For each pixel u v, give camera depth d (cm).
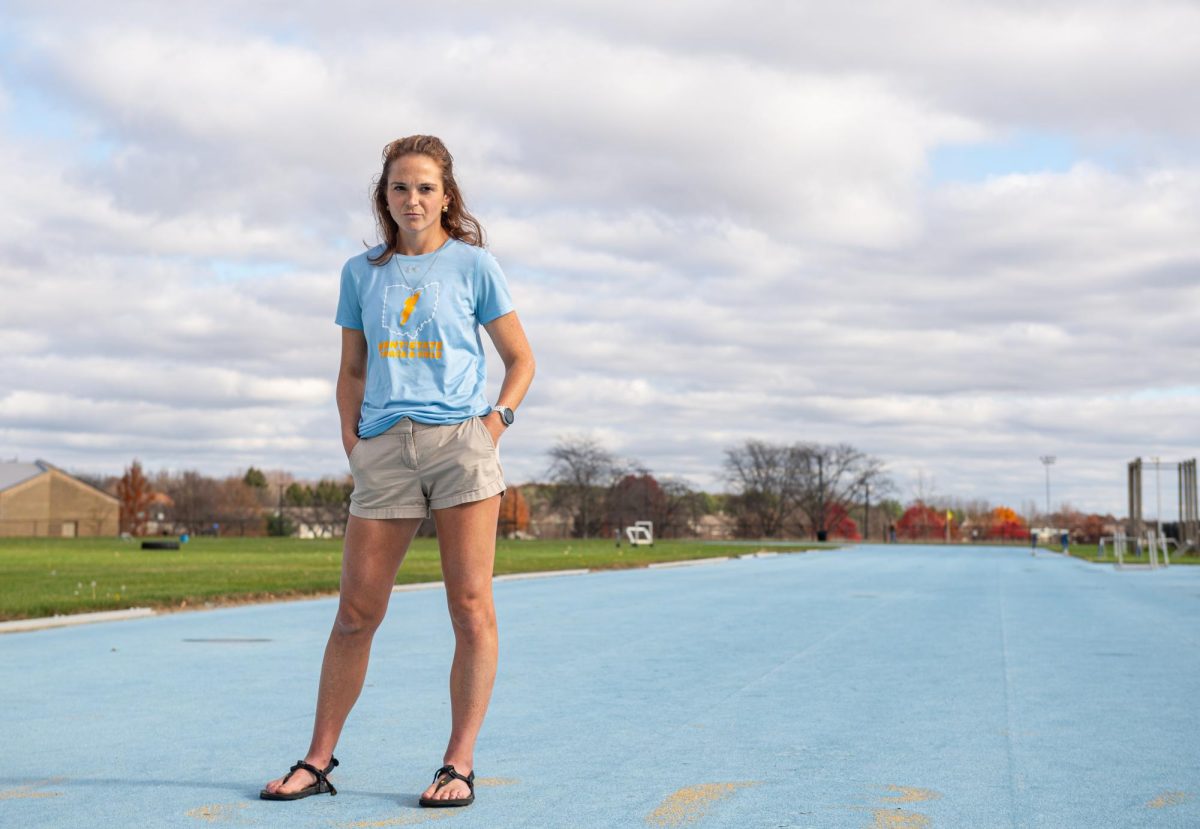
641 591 1745
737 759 458
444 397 388
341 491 7750
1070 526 9194
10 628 1029
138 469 8238
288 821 352
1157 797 393
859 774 429
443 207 409
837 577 2277
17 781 412
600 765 445
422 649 884
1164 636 1014
